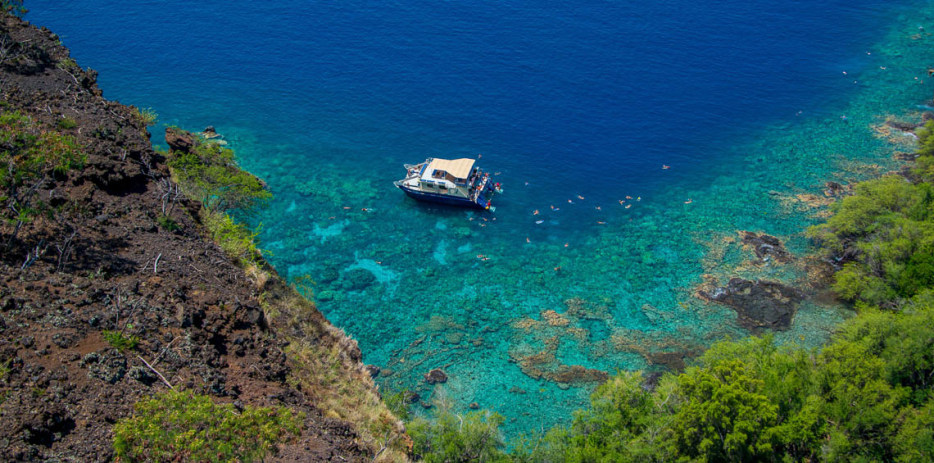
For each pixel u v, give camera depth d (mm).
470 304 72250
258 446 24828
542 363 65000
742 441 42344
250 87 109375
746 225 82562
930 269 63406
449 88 109500
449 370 64188
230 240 45375
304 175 91875
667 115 103938
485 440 45031
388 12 131125
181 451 24438
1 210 35875
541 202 87875
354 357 44625
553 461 46594
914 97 106312
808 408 46062
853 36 124312
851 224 73500
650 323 69312
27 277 31875
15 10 63656
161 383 28922
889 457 48812
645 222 84375
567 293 73688
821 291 71625
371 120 102875
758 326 67875
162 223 41656
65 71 56062
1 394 25156
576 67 114688
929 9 132500
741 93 109125
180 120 100812
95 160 43344
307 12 130625
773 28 127062
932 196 74500
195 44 119438
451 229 83438
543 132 100188
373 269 76750
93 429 25344
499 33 124312
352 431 33281
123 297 33031
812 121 102500
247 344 34625
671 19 129500
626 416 48562
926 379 54312
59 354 28188
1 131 37969
